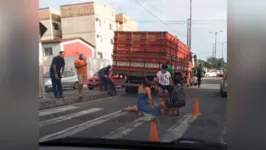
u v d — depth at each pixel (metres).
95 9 43.69
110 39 48.00
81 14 44.09
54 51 33.03
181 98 7.98
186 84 19.50
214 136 5.32
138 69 13.70
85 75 11.66
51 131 5.86
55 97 11.39
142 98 7.98
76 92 14.68
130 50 13.80
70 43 35.12
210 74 30.61
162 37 13.28
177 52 16.05
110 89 13.62
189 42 21.89
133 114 8.15
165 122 6.88
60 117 7.63
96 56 41.06
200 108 9.30
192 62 22.33
